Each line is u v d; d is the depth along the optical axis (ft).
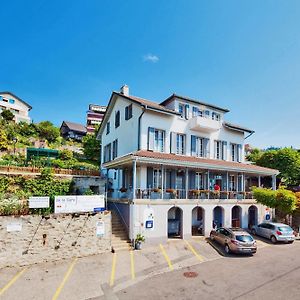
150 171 69.62
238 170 76.43
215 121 82.94
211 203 70.23
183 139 80.28
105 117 96.94
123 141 80.94
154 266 45.78
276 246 62.34
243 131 95.55
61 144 174.81
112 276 41.01
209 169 73.67
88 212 52.03
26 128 165.37
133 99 74.84
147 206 59.31
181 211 64.95
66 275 41.11
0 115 174.50
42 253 46.83
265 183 114.93
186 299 33.35
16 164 77.87
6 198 51.06
